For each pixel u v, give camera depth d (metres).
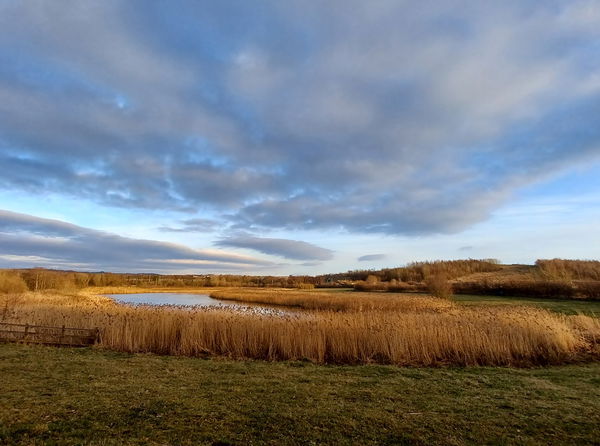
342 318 14.27
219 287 93.19
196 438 4.84
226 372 9.05
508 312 17.33
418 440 4.93
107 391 6.95
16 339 12.51
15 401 6.16
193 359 10.91
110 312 15.85
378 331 12.09
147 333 12.77
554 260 74.44
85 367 9.07
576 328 15.39
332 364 10.85
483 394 7.32
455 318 14.63
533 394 7.33
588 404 6.64
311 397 6.86
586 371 9.78
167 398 6.55
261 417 5.69
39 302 25.50
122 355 11.17
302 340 11.91
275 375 8.80
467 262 94.00
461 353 11.53
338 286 78.50
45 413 5.62
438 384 8.14
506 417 5.88
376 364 10.77
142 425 5.25
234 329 12.65
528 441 4.94
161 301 45.28
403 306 29.45
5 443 4.52
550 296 37.81
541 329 12.44
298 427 5.30
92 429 5.05
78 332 13.72
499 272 78.12
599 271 63.56
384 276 93.62
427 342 11.59
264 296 43.66
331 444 4.77
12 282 42.38
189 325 12.91
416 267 94.75
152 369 9.15
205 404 6.26
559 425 5.54
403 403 6.60
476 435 5.13
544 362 11.16
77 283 66.75
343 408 6.22
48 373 8.30
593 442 4.95
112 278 84.94
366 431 5.21
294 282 98.50
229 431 5.11
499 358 11.36
